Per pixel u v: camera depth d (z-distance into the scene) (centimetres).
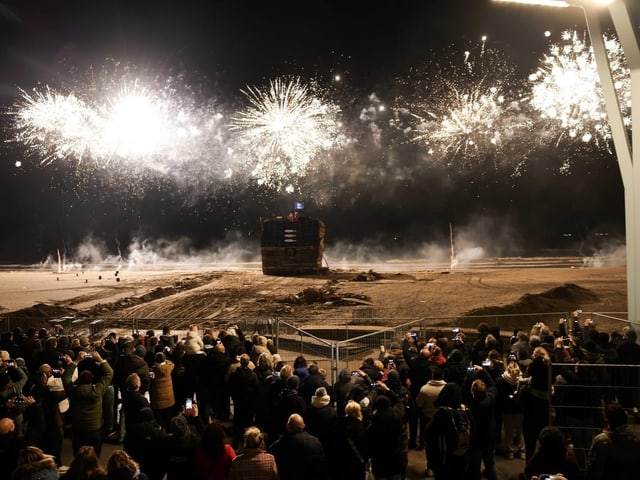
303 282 3766
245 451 728
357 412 838
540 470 712
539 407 1001
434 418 824
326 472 775
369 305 2922
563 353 1079
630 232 1556
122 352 1432
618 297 3008
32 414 966
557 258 5481
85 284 4138
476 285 3509
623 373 1015
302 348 1805
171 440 780
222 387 1236
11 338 1559
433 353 1221
